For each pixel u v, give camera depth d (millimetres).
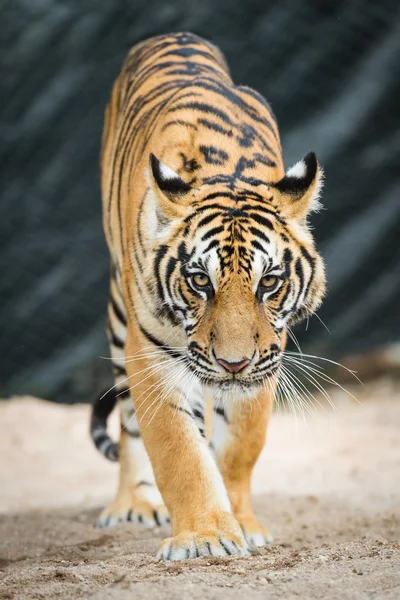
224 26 20906
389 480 11555
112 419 16078
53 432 15602
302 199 7129
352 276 20875
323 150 20875
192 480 6773
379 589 5395
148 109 8359
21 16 20438
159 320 7113
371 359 19375
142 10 20562
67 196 20938
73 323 20891
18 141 20688
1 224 20719
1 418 16219
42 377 20484
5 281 20734
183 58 8812
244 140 7473
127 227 7766
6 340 20703
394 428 15391
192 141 7391
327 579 5668
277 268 6910
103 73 20750
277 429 15680
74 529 9102
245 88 8242
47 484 12562
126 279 7531
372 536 7340
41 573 6309
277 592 5449
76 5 20453
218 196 7012
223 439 7566
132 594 5434
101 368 20328
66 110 20812
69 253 20844
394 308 20906
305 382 18984
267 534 7602
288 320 7223
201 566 6156
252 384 6836
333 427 15680
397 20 21203
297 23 21094
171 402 6992
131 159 8258
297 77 21188
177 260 6934
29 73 20625
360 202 21156
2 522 9688
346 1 21125
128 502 9141
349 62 21391
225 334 6613
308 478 12094
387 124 21297
